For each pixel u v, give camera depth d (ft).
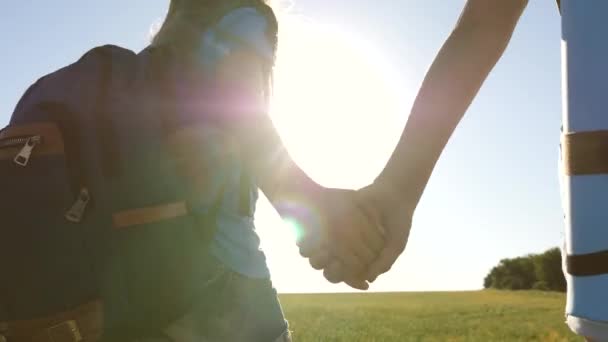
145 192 5.45
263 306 6.02
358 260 6.57
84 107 5.55
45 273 5.42
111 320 5.40
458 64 6.76
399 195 6.79
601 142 4.67
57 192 5.43
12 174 5.51
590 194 4.69
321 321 90.79
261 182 6.28
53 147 5.48
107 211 5.41
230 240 5.86
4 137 5.65
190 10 6.17
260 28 6.15
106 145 5.46
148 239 5.41
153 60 5.90
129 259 5.40
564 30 5.06
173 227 5.48
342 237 6.46
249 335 5.85
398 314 114.11
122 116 5.55
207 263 5.64
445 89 6.80
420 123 6.84
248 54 6.06
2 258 5.48
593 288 4.63
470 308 134.72
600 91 4.73
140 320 5.43
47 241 5.41
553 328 90.22
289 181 6.18
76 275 5.41
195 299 5.55
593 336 4.64
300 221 6.38
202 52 5.87
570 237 4.83
